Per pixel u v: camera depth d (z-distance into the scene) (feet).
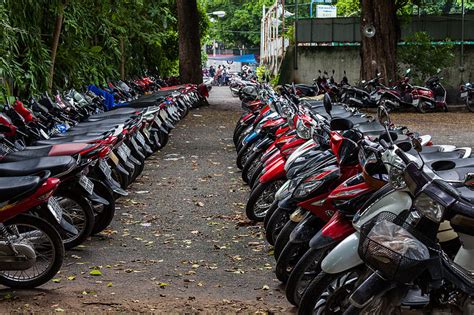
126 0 62.54
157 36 71.05
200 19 98.37
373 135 23.73
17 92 41.01
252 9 176.76
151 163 38.37
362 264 13.28
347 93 67.62
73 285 18.58
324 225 16.52
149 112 31.73
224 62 183.52
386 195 13.16
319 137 20.33
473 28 85.87
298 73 90.89
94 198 21.59
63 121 30.58
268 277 19.43
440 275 12.00
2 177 18.26
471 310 12.39
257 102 37.81
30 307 16.71
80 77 49.39
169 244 22.74
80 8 50.55
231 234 23.84
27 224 17.65
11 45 37.86
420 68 81.97
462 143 47.39
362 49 76.07
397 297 12.04
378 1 75.00
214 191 30.91
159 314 16.34
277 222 19.98
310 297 14.15
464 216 11.81
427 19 87.04
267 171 23.93
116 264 20.53
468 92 74.02
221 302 17.21
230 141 48.01
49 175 17.76
